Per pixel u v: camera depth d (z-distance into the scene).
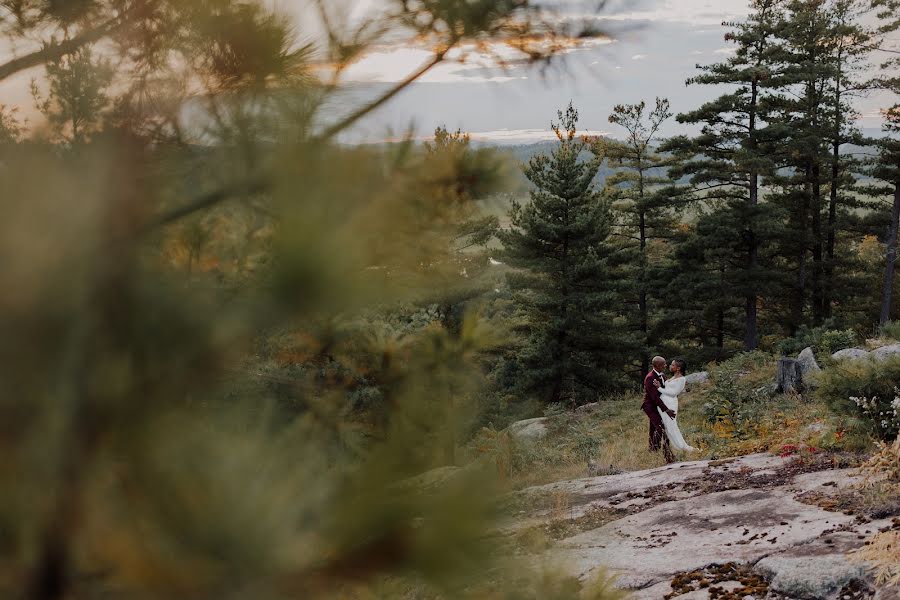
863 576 4.93
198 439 0.53
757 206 32.94
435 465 0.71
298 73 1.21
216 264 0.66
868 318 38.97
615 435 15.85
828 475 7.58
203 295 0.53
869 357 8.82
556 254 29.41
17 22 1.71
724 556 5.78
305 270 0.52
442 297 1.06
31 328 0.46
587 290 30.11
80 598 0.50
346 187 0.61
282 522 0.54
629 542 6.42
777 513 6.73
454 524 0.60
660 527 6.85
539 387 28.00
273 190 0.58
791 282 36.16
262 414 0.60
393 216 0.64
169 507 0.51
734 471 8.51
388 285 0.59
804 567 5.17
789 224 37.12
